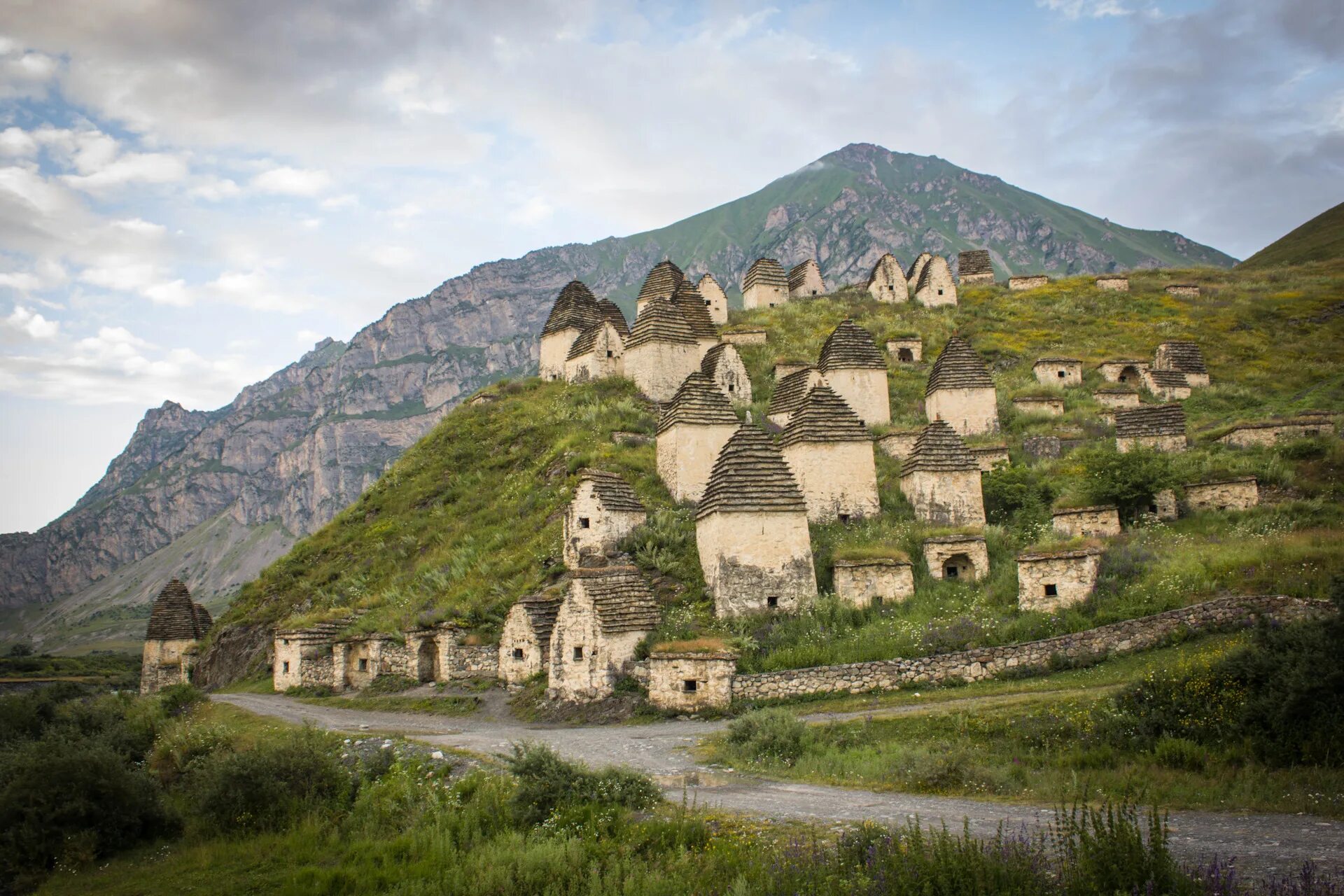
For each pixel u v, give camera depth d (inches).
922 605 1151.6
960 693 908.6
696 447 1579.7
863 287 3344.0
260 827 779.4
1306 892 371.9
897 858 445.4
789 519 1232.8
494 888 531.5
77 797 802.8
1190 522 1344.7
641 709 1030.4
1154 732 687.7
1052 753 701.9
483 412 2492.6
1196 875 398.6
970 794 624.1
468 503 2023.9
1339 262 3393.2
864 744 783.7
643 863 524.1
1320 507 1279.5
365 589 1871.3
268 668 1819.6
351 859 646.5
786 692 988.6
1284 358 2373.3
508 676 1247.5
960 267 3523.6
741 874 480.4
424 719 1173.7
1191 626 928.3
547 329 2689.5
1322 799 532.7
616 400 2143.2
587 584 1136.8
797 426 1513.3
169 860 741.9
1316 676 624.7
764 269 3152.1
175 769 1051.9
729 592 1198.3
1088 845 422.0
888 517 1467.8
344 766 873.5
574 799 641.6
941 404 1939.0
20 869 756.0
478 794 718.5
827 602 1178.6
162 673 2121.1
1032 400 2082.9
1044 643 953.5
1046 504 1509.6
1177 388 2161.7
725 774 730.8
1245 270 3954.2
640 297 2970.0
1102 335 2642.7
